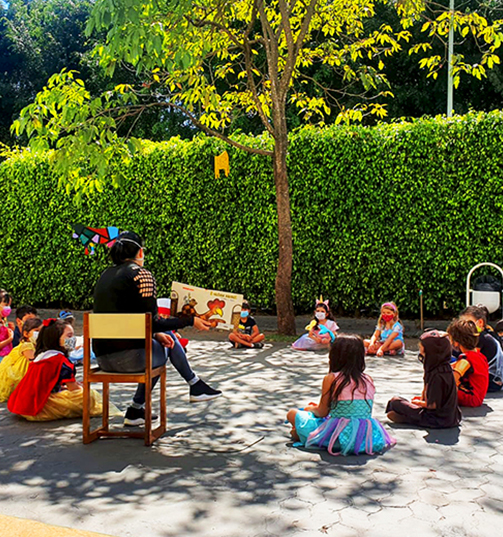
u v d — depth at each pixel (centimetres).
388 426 538
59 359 576
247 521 350
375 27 1947
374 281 1218
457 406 538
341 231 1226
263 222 1280
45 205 1453
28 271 1488
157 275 1376
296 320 1279
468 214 1148
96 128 927
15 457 469
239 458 458
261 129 2050
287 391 672
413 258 1181
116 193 1387
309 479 413
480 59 1988
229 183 1302
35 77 2825
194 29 1020
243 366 830
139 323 493
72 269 1441
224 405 615
